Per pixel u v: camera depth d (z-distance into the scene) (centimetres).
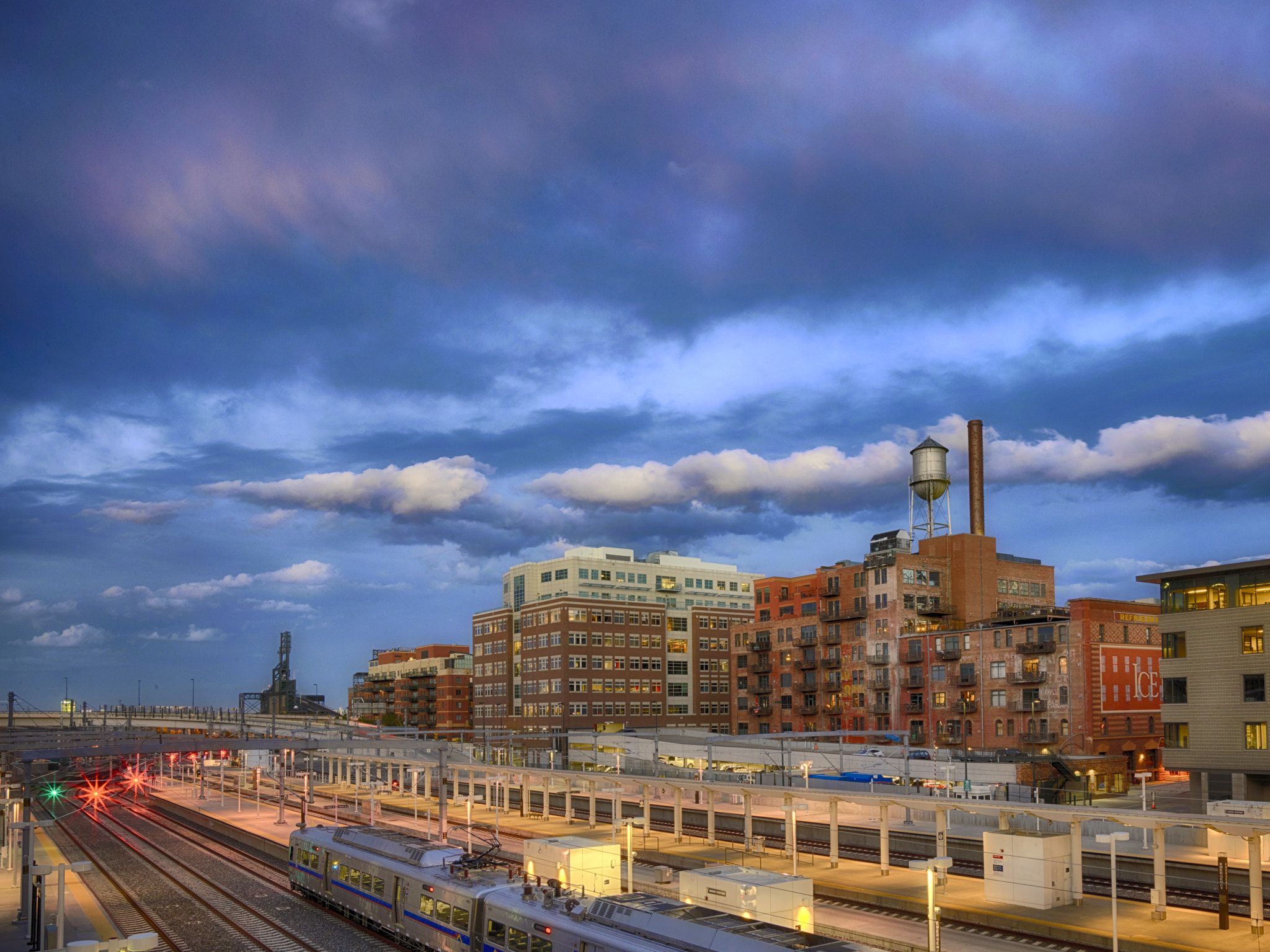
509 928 3541
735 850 6128
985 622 10894
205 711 15388
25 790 7312
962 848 5706
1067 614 9981
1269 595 6825
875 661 11581
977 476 12269
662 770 10250
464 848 6400
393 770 13050
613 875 4128
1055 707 9600
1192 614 7225
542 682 14625
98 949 2311
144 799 11606
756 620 13488
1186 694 7225
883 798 5144
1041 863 4294
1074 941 3856
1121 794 8338
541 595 16225
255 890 5638
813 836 6619
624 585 16325
